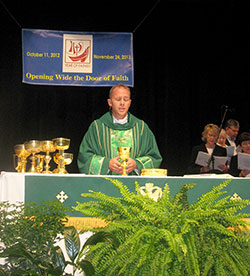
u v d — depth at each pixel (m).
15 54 7.80
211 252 1.64
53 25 8.05
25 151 3.58
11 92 7.72
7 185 2.67
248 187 2.78
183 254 1.60
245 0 8.14
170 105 8.06
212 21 8.25
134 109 8.02
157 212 1.65
